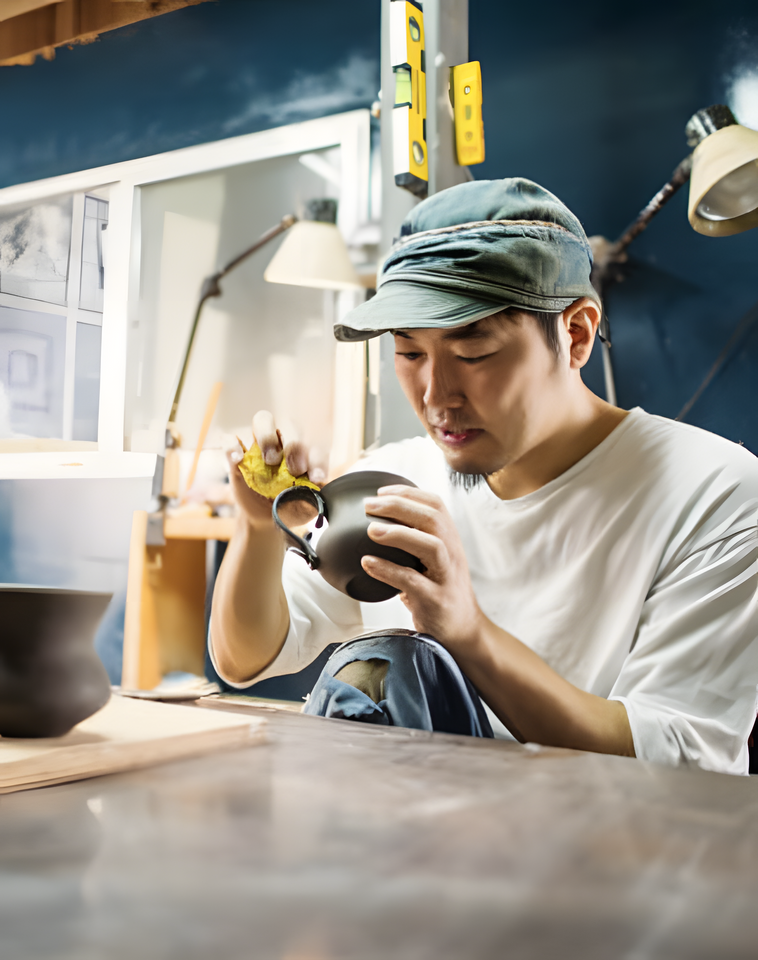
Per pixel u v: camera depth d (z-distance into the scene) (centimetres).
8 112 262
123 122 243
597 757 54
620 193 183
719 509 97
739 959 23
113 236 237
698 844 35
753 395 171
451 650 77
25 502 260
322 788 44
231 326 221
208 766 50
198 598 215
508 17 193
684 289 175
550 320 95
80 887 29
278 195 217
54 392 247
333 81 211
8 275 254
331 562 79
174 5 186
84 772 47
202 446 219
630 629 98
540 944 24
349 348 194
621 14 182
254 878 30
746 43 171
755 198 154
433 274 90
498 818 38
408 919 26
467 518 114
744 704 88
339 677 84
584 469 106
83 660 56
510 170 193
